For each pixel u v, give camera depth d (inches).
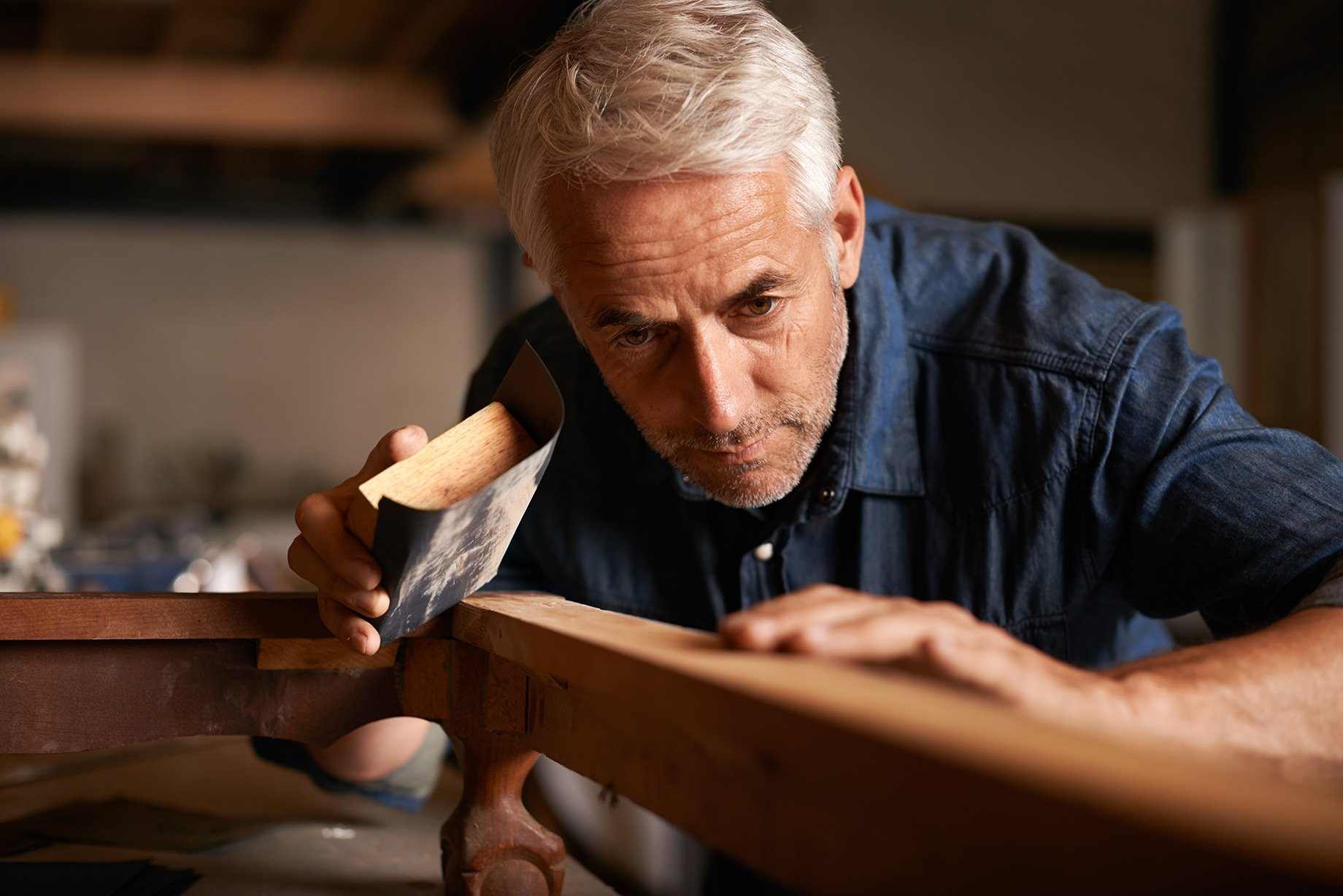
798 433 38.9
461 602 31.8
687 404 36.9
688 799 19.9
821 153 36.1
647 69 33.4
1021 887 13.0
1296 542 35.5
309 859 37.9
